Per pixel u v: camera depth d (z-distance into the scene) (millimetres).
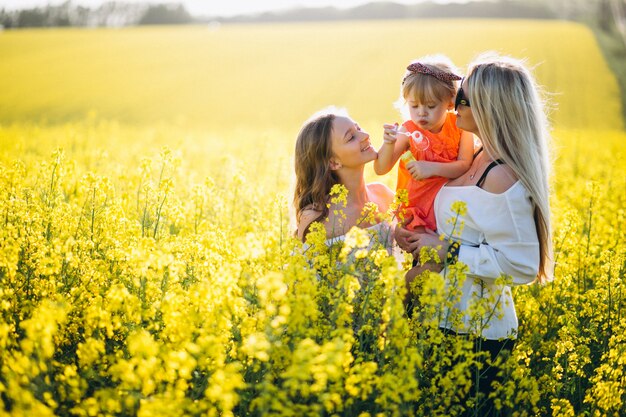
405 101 3988
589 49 50875
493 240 3428
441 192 3656
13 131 18500
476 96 3426
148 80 45250
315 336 3014
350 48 55062
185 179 7254
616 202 8242
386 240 3729
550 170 3771
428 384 3268
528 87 3467
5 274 3359
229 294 2936
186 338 2803
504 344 3387
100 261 3732
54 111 34656
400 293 2912
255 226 5133
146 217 4465
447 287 3266
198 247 3686
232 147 14336
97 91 41125
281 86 42375
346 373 2807
